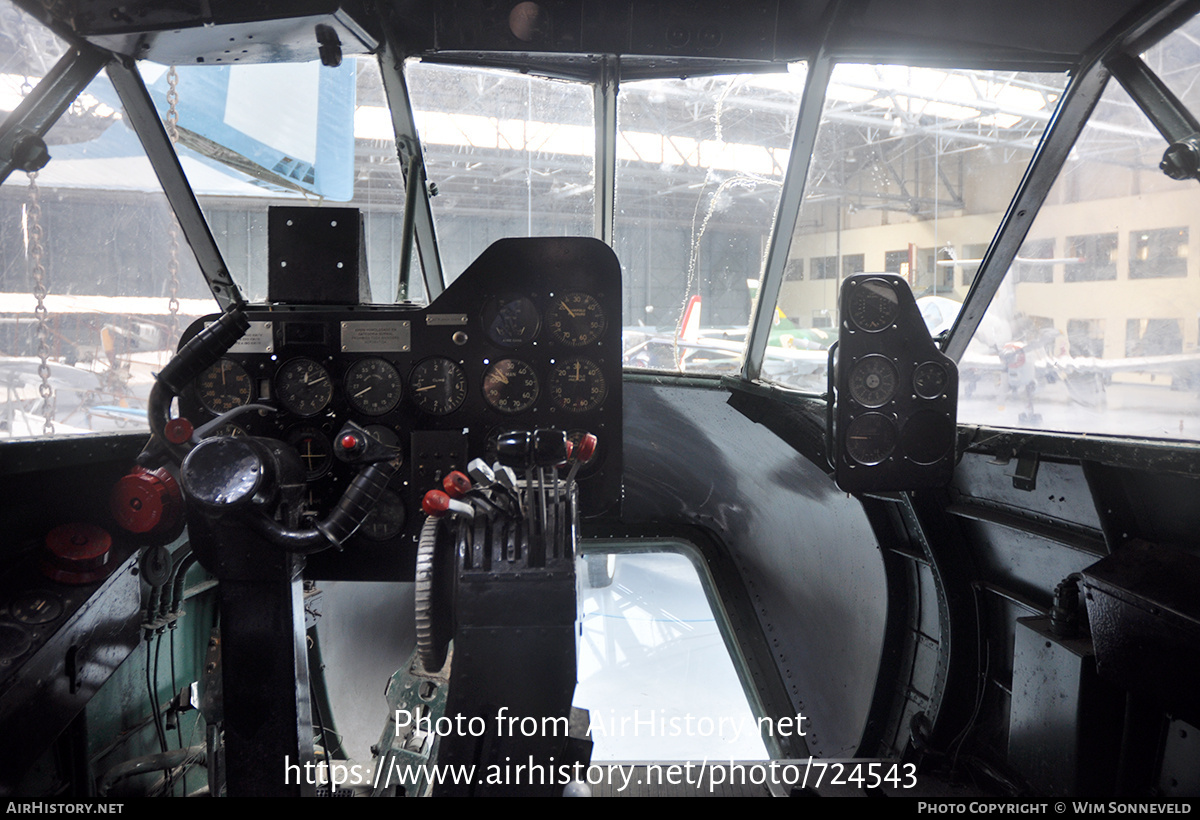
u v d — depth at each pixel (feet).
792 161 4.04
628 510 5.77
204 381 3.49
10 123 3.15
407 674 3.51
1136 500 2.41
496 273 3.41
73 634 2.50
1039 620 2.78
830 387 3.01
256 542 2.29
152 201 4.18
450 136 4.42
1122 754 2.47
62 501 2.77
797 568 4.88
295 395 3.48
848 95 4.09
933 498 3.23
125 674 2.96
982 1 3.15
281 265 3.52
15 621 2.37
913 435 2.90
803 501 4.50
